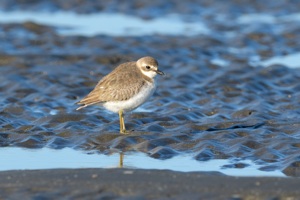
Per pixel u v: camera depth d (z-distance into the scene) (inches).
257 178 501.0
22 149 606.2
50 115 687.7
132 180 494.0
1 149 605.9
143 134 626.5
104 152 597.0
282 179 498.6
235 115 703.1
